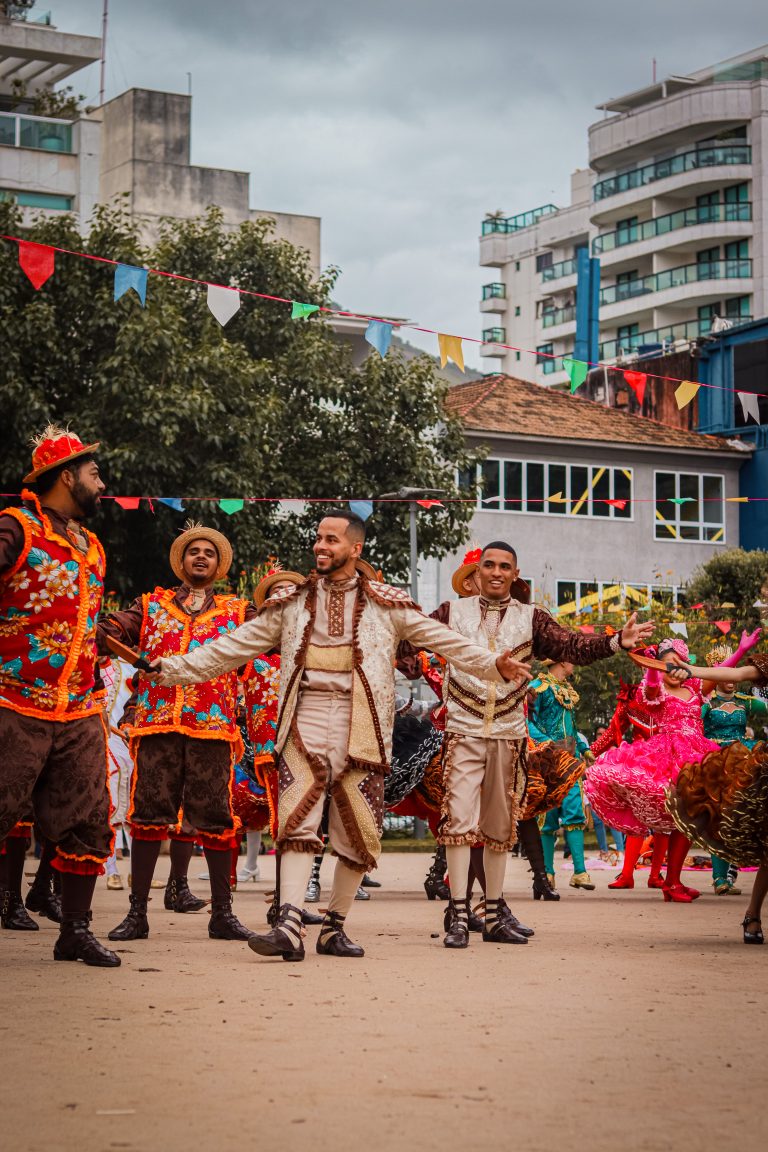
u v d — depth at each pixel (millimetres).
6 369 23594
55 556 6410
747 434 38875
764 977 6340
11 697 6383
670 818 11164
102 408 23797
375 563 27656
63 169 40625
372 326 12945
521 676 6918
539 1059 4363
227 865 7953
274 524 26750
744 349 39438
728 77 64938
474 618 8031
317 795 6859
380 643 6969
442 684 8945
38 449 6543
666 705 11461
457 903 7715
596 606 27094
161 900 10820
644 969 6598
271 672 9016
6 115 40094
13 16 46125
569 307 70875
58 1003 5352
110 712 11969
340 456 27203
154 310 23922
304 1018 5043
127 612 8102
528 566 36156
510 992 5750
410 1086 3992
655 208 62812
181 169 42656
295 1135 3482
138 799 7895
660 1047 4582
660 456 37812
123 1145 3393
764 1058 4430
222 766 7934
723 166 59969
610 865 15688
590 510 36938
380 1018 5059
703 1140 3457
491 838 7922
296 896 6859
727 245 61125
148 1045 4539
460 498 27984
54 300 24453
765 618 24281
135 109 42188
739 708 11914
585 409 38562
